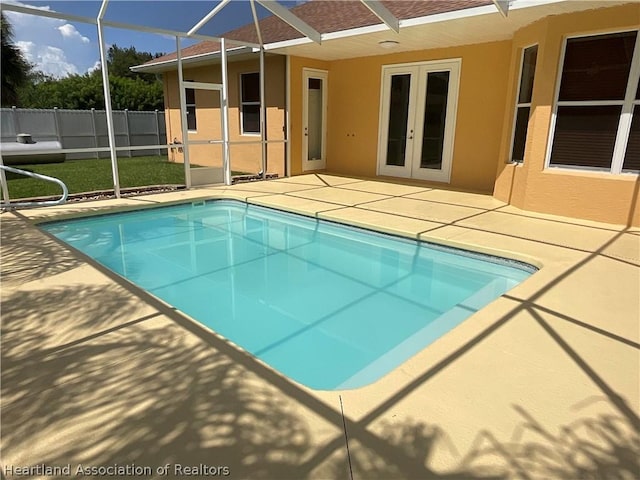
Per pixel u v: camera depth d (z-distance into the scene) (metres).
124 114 15.72
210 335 2.71
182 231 6.54
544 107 5.94
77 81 19.70
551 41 5.71
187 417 1.92
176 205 7.44
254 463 1.66
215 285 4.55
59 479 1.58
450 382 2.25
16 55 15.85
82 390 2.12
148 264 5.16
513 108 6.88
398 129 9.39
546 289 3.55
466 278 4.73
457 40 7.59
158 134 16.75
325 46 8.33
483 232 5.36
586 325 2.92
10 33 15.52
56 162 13.71
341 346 3.34
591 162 5.75
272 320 3.77
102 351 2.50
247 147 11.30
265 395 2.10
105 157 15.51
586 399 2.12
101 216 6.62
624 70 5.26
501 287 4.44
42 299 3.24
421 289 4.43
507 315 3.07
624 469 1.66
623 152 5.47
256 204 7.41
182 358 2.43
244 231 6.55
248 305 4.08
